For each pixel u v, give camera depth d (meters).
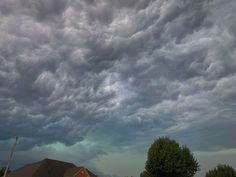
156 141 76.69
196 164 76.06
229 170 81.25
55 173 80.06
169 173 73.69
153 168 74.25
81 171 80.69
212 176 82.06
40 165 79.88
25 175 76.06
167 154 73.19
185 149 76.25
